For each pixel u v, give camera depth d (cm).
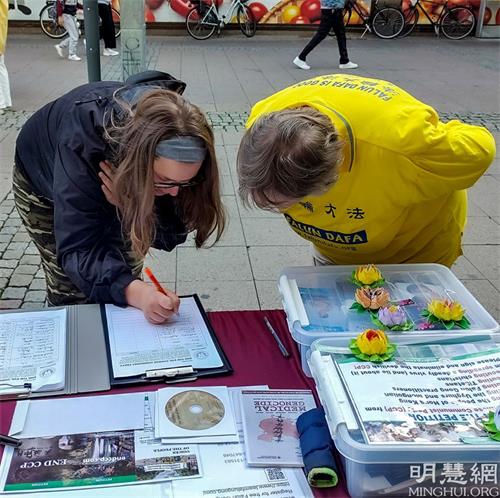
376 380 117
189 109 132
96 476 109
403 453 102
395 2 1085
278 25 1105
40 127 170
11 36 1010
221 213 152
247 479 110
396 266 167
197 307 163
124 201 134
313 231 171
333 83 154
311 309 146
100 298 158
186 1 1058
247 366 143
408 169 145
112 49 859
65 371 136
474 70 826
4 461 112
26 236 359
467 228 373
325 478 109
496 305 299
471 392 115
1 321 153
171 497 106
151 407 126
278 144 122
